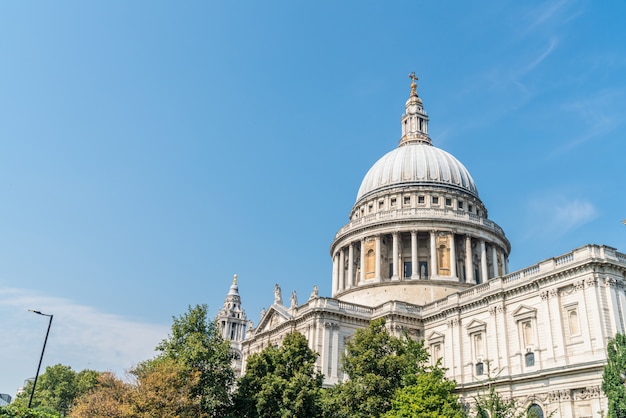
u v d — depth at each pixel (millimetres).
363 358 57812
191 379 58406
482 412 51125
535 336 66625
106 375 64500
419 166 113938
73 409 70062
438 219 101250
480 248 103125
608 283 60875
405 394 50312
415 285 96312
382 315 83688
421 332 84438
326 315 81625
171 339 65438
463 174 116750
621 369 50719
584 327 61094
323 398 58031
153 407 55344
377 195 113250
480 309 75312
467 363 74812
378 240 103625
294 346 62062
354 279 106250
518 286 70125
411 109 132125
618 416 49094
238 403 60031
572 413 59719
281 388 57500
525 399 65062
